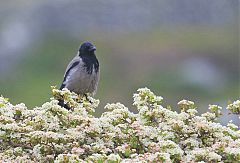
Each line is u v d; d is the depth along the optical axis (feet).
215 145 24.38
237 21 124.16
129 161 22.26
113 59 106.63
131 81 97.66
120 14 122.83
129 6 124.26
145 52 109.50
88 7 121.60
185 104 27.32
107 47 112.98
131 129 25.27
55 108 25.63
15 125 25.05
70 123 25.88
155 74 99.96
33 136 24.34
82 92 41.55
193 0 125.90
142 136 24.97
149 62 105.19
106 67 102.53
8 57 107.45
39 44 112.37
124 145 24.03
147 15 124.57
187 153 24.66
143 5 125.18
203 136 25.59
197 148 24.73
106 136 24.94
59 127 25.82
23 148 25.36
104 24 121.29
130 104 90.74
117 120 26.32
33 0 124.47
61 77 100.73
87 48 41.37
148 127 25.41
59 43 113.70
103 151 23.75
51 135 24.32
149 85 96.32
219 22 124.26
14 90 95.30
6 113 25.76
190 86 96.43
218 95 94.63
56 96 27.58
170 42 114.21
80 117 25.75
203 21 124.77
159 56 107.65
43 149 24.47
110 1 123.54
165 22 124.16
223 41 114.52
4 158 24.23
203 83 97.91
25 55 108.68
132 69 102.53
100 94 91.66
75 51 111.96
